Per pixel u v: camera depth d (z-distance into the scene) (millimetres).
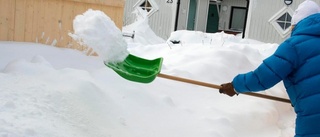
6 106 2455
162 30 15562
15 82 2914
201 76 4219
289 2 13094
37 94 2773
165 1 15398
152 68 3225
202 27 18641
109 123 2852
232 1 21016
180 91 3879
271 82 2305
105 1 4641
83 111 2807
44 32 4086
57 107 2711
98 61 4152
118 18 4941
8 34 3787
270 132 3559
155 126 3070
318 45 2240
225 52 4672
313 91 2178
